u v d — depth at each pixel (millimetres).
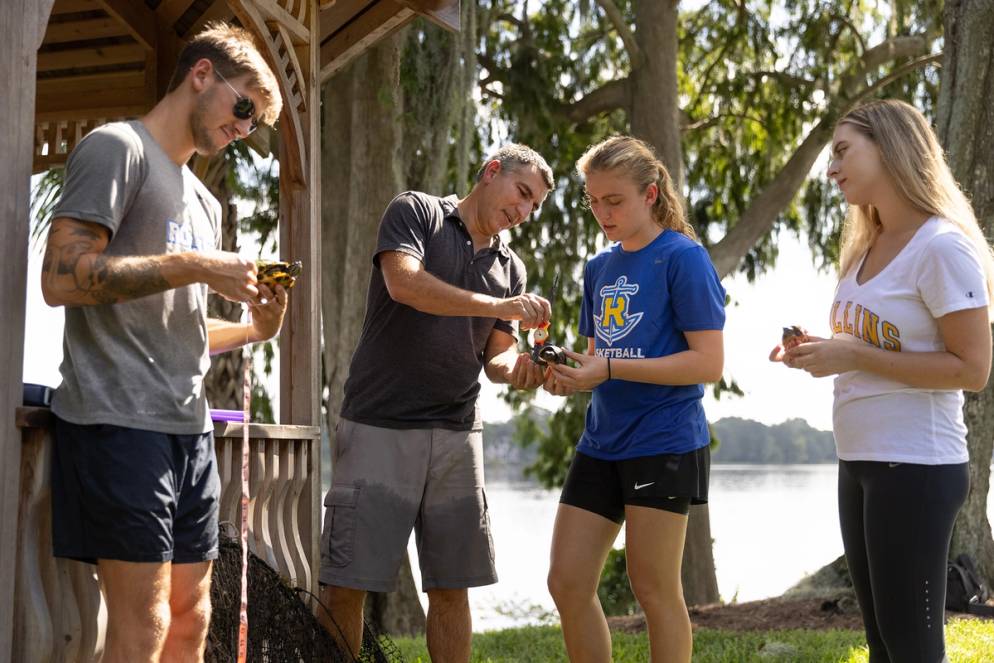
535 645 6672
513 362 3994
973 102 7348
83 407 2619
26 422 2727
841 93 13094
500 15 13000
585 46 13312
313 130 4762
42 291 2561
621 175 3629
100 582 2998
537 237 13312
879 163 3023
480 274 3920
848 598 7469
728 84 13750
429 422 3844
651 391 3584
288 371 4586
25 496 2787
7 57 2781
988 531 7273
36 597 2775
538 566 16750
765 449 68500
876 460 2947
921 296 2945
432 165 9867
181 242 2811
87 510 2615
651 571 3541
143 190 2709
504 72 12742
